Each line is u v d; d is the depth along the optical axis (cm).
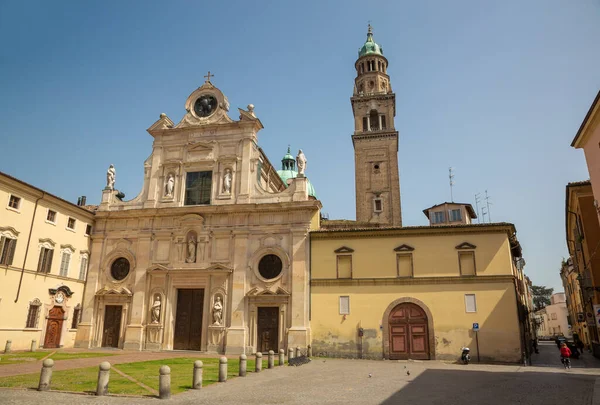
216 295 3697
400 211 6153
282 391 1697
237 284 3678
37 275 3444
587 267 3472
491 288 3244
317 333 3459
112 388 1672
